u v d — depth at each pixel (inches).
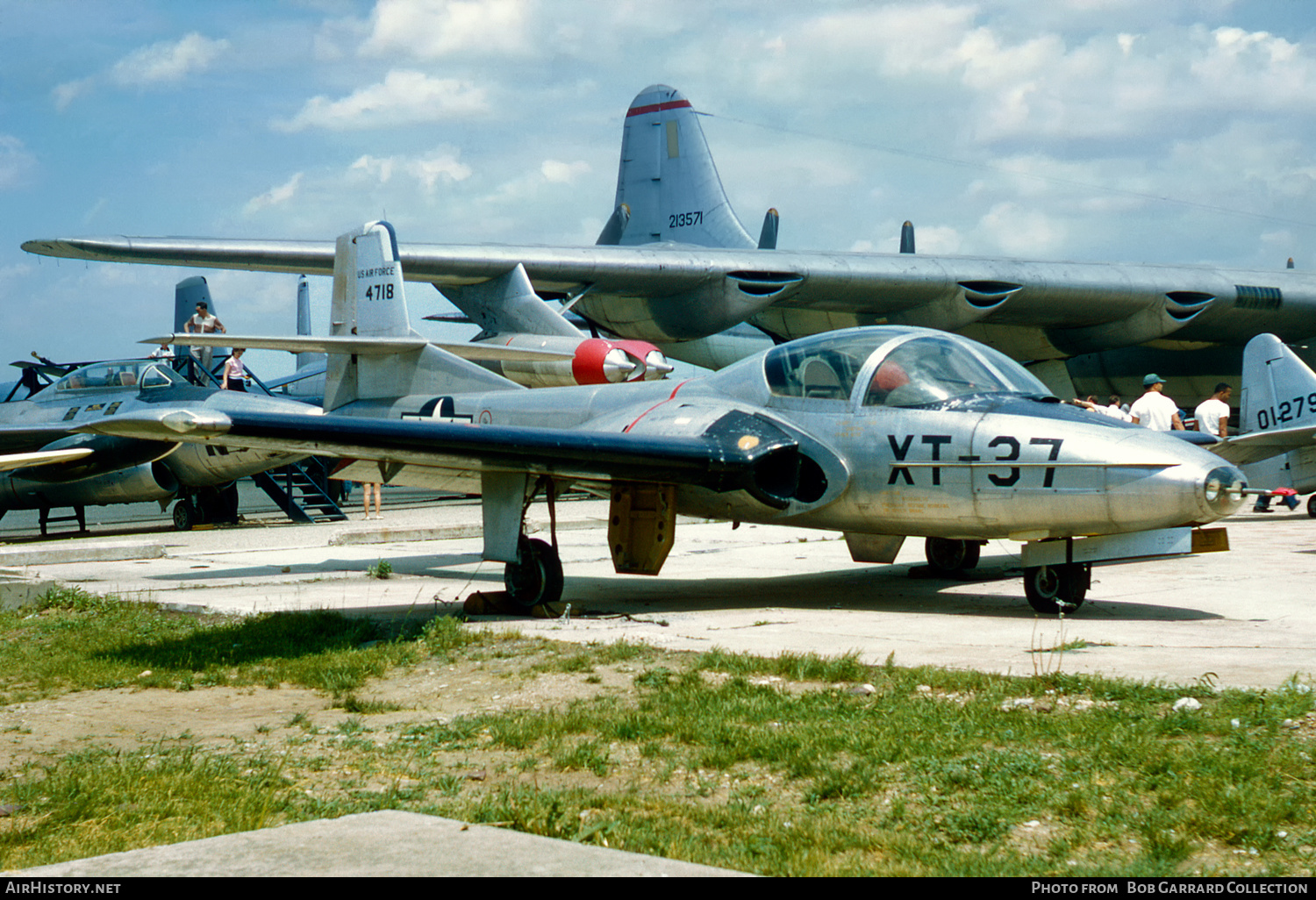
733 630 279.9
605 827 130.0
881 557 398.9
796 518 339.3
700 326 952.9
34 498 777.6
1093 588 360.5
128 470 730.8
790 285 918.4
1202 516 266.2
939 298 959.0
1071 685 191.0
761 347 1072.2
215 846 85.4
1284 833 123.2
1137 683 188.1
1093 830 127.1
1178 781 138.9
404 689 231.9
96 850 131.7
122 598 363.6
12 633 314.3
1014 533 299.0
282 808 147.6
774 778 156.3
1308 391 652.1
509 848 85.7
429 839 88.0
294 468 850.8
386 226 530.6
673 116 1296.8
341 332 550.6
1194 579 375.9
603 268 877.8
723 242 1249.4
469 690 225.6
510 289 832.9
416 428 284.5
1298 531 569.3
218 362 898.7
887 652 236.8
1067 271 967.0
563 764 166.4
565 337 780.6
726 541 589.6
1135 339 1001.5
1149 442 275.6
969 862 117.0
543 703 209.9
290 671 245.1
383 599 360.5
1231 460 690.2
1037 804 136.9
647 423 352.2
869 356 327.6
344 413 503.8
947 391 312.7
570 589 390.3
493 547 327.6
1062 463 280.5
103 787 157.0
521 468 308.2
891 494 314.3
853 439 320.5
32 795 157.8
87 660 265.1
